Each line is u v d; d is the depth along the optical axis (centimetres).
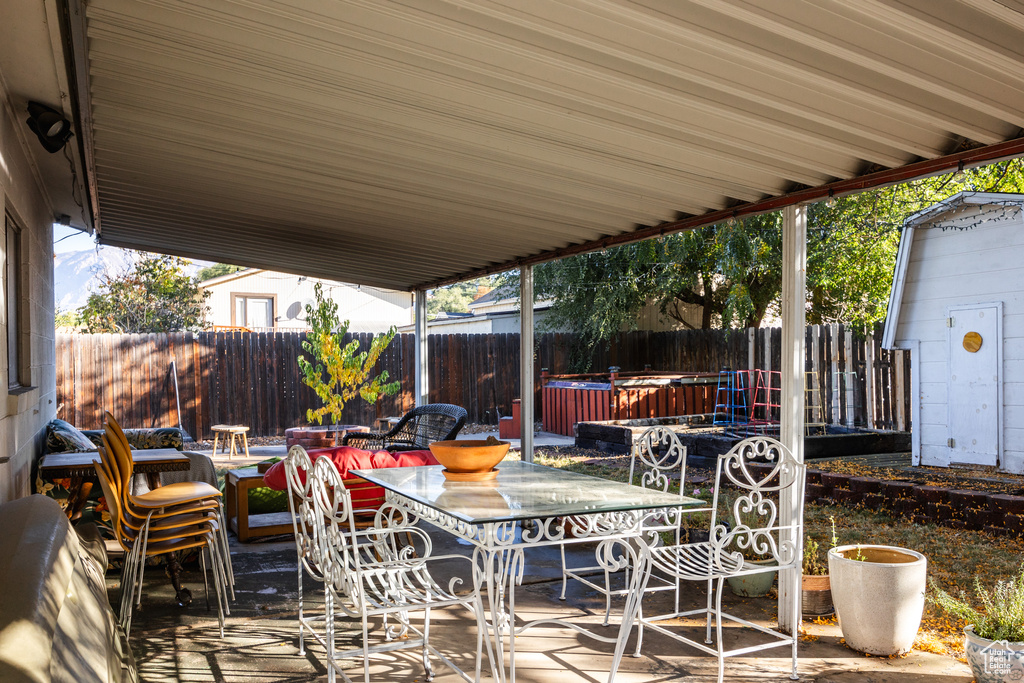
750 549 448
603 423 1118
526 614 421
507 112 353
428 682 331
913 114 298
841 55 259
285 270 937
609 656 359
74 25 306
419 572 358
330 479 311
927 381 898
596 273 1559
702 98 305
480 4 251
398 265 842
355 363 1033
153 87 382
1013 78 269
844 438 937
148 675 332
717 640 347
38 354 543
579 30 261
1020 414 802
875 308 1438
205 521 411
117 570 502
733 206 450
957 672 335
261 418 1298
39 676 145
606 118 341
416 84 334
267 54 325
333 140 426
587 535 313
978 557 515
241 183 550
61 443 546
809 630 391
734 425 1048
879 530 601
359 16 278
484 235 620
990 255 838
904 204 1279
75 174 535
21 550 191
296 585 469
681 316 1738
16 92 383
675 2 245
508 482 366
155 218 720
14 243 476
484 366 1494
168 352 1238
